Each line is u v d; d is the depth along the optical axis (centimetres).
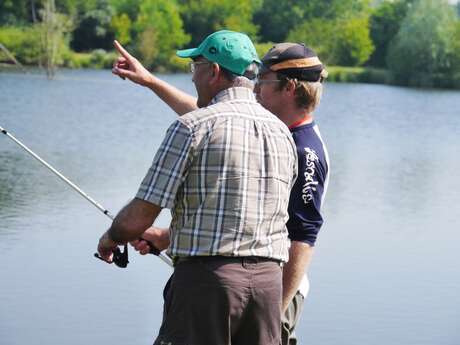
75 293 1413
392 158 3706
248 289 597
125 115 5112
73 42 11344
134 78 805
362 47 12638
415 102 8025
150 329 1273
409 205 2456
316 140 688
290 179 625
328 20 13288
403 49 11650
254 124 606
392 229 2083
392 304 1440
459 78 11612
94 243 1770
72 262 1600
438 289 1542
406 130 5228
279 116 691
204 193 590
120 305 1358
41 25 9688
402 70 11719
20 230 1862
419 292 1520
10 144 3522
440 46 11550
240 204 592
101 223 1978
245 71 622
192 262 598
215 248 589
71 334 1245
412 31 11656
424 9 11738
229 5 12975
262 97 695
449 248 1886
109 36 11519
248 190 595
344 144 4259
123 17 11475
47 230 1877
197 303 596
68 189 2441
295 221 673
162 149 592
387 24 13575
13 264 1575
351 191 2677
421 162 3597
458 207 2455
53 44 9594
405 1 13500
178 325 604
